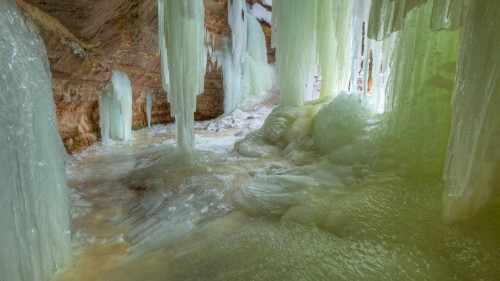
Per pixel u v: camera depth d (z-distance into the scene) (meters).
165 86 6.67
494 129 2.30
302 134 6.50
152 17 6.44
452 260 2.36
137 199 4.88
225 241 3.29
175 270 2.92
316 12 7.36
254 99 13.69
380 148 4.39
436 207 2.99
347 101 5.50
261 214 3.92
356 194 3.64
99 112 8.96
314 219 3.40
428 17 3.59
